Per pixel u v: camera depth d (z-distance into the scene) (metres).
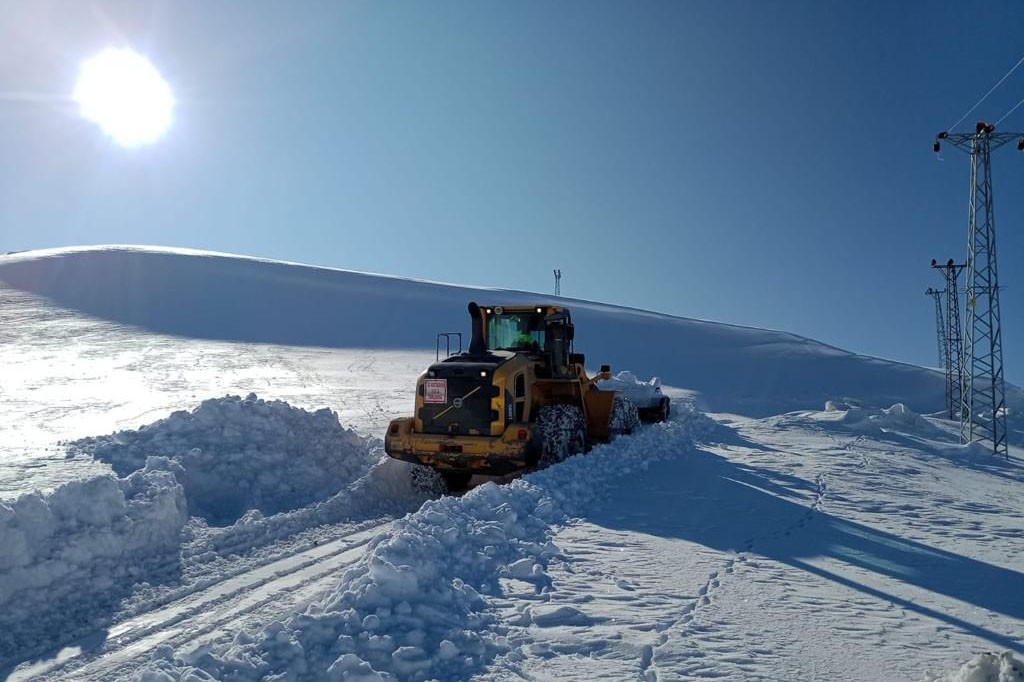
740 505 7.70
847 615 4.58
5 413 19.11
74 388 23.52
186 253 62.50
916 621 4.53
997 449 16.38
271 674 3.52
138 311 42.38
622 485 8.46
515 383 9.02
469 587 4.62
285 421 9.04
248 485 7.78
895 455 13.36
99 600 4.89
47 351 31.05
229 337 37.97
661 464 10.08
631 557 5.60
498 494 6.77
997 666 3.29
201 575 5.43
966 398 20.31
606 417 11.30
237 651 3.73
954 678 3.38
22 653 4.18
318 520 7.07
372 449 10.18
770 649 3.97
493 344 10.72
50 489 6.53
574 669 3.65
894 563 5.87
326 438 9.23
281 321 43.28
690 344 45.88
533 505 6.90
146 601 4.90
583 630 4.14
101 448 7.95
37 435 16.19
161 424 8.52
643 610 4.48
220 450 8.12
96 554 5.28
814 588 5.09
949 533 7.05
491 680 3.51
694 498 7.94
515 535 5.93
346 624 3.96
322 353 35.06
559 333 10.82
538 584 4.90
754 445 13.41
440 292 59.59
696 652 3.88
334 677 3.43
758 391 32.66
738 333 52.34
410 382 26.70
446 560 5.05
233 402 8.91
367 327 43.69
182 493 6.64
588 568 5.29
